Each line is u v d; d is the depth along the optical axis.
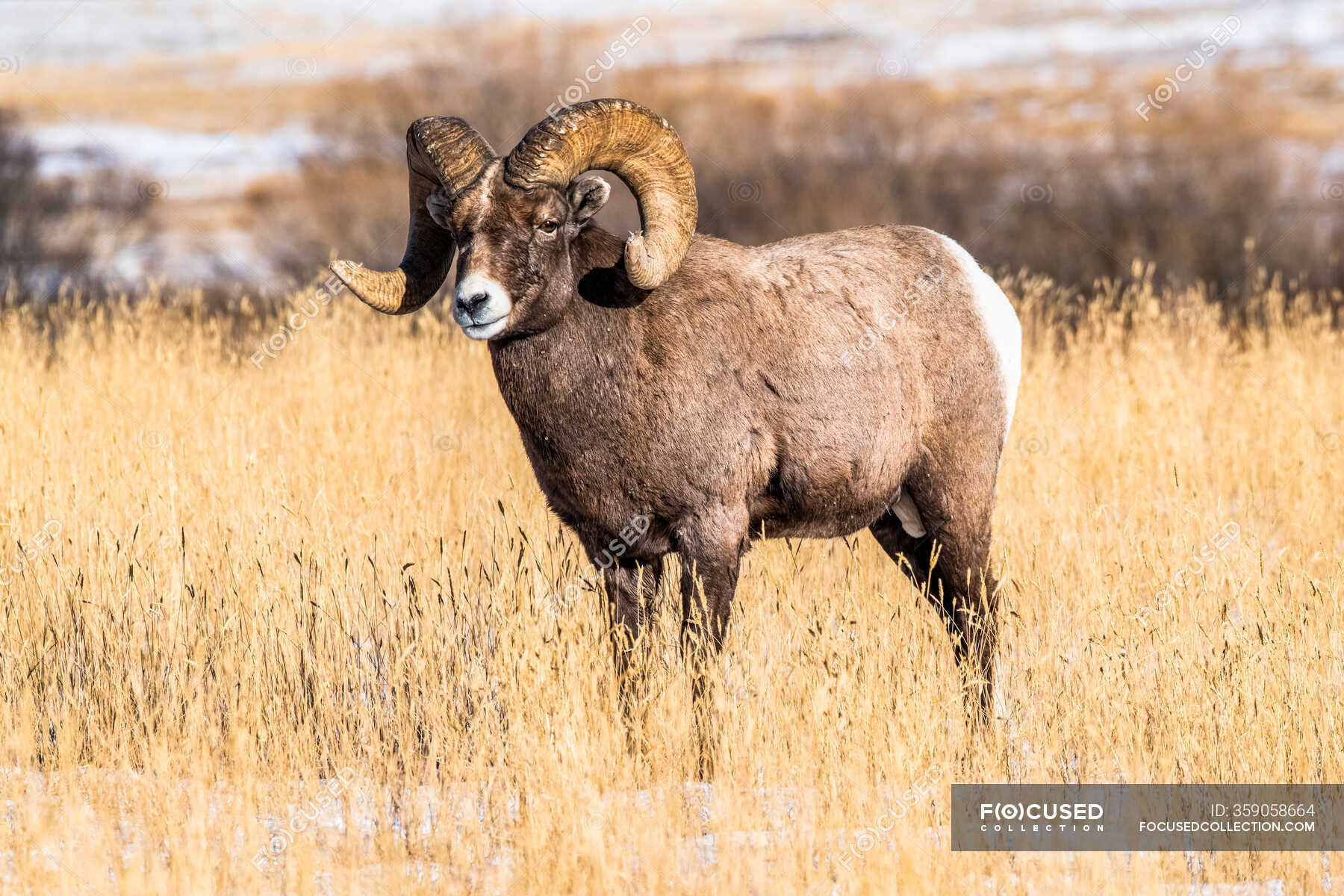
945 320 25.62
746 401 23.89
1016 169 112.50
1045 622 27.53
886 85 124.19
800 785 21.56
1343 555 31.36
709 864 19.78
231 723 22.98
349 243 107.00
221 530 28.84
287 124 151.25
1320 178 103.00
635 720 22.55
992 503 26.62
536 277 22.39
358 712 24.09
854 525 25.62
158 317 48.50
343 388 41.16
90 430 34.31
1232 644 23.88
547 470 24.14
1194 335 48.47
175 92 157.12
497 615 25.20
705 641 23.11
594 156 22.58
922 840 19.84
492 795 21.73
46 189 99.44
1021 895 19.03
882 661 23.38
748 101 122.31
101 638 25.42
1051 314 49.75
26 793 22.02
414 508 31.92
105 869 19.12
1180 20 162.38
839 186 111.31
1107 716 22.80
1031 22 167.50
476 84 111.56
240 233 113.88
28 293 74.19
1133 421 39.88
